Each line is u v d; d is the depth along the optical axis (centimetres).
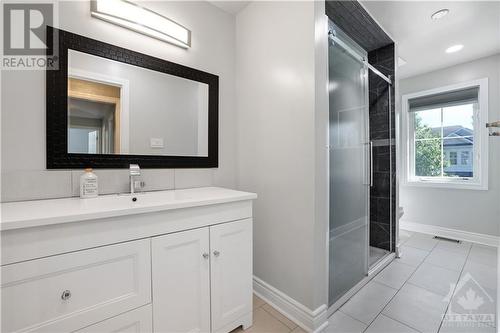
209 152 181
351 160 181
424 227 319
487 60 272
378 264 212
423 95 320
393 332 132
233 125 199
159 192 150
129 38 143
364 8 186
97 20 131
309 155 137
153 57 152
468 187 283
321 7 140
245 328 135
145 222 97
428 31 223
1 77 107
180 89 166
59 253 78
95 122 130
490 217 271
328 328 136
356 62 187
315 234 136
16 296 72
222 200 121
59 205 99
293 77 147
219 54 190
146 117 150
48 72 116
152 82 152
